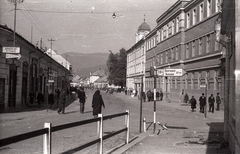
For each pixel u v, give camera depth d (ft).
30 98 94.73
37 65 112.37
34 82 107.96
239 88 19.79
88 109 88.33
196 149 28.35
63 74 214.69
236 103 19.76
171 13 149.18
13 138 12.24
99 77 622.54
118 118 60.70
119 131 28.04
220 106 94.02
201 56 112.47
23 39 80.02
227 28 29.43
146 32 250.98
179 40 135.95
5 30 68.80
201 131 42.63
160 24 169.58
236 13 20.25
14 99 81.82
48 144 15.12
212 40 102.58
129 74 281.74
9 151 25.63
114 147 28.63
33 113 70.79
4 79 72.79
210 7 106.83
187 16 131.03
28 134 13.38
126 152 26.61
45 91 135.03
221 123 56.24
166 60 159.12
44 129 14.76
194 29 120.88
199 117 72.02
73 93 213.87
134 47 256.93
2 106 72.23
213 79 101.60
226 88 31.76
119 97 196.95
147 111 86.07
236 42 20.11
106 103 125.49
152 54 193.36
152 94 159.33
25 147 27.61
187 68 128.26
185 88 129.80
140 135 37.83
